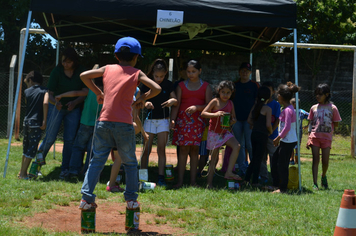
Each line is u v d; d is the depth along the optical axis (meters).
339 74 19.81
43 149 6.67
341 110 18.44
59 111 6.80
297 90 6.23
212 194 5.59
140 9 5.98
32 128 6.20
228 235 3.85
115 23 8.25
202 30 7.30
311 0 19.67
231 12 6.07
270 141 7.04
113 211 4.72
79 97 6.76
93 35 9.05
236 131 7.45
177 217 4.45
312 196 5.89
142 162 6.62
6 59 16.69
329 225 4.27
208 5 6.04
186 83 6.41
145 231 3.93
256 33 8.60
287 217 4.59
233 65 17.91
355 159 11.62
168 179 6.37
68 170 6.75
